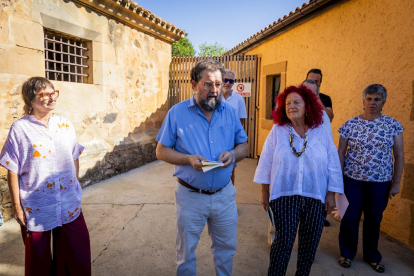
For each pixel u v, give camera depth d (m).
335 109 4.71
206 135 2.14
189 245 2.17
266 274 2.78
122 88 6.30
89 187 5.31
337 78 4.66
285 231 2.24
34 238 2.05
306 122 2.28
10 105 3.90
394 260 3.03
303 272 2.32
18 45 3.96
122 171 6.39
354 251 2.91
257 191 5.26
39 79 2.05
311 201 2.24
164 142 2.18
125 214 4.13
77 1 4.95
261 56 8.03
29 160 2.02
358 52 4.14
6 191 3.82
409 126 3.27
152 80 7.54
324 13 5.06
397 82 3.42
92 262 2.95
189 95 8.44
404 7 3.31
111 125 6.03
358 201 2.88
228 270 2.33
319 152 2.24
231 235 2.29
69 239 2.18
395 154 2.83
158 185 5.51
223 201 2.20
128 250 3.19
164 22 7.16
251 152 8.34
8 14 3.81
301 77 5.93
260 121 8.02
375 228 2.86
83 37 5.18
